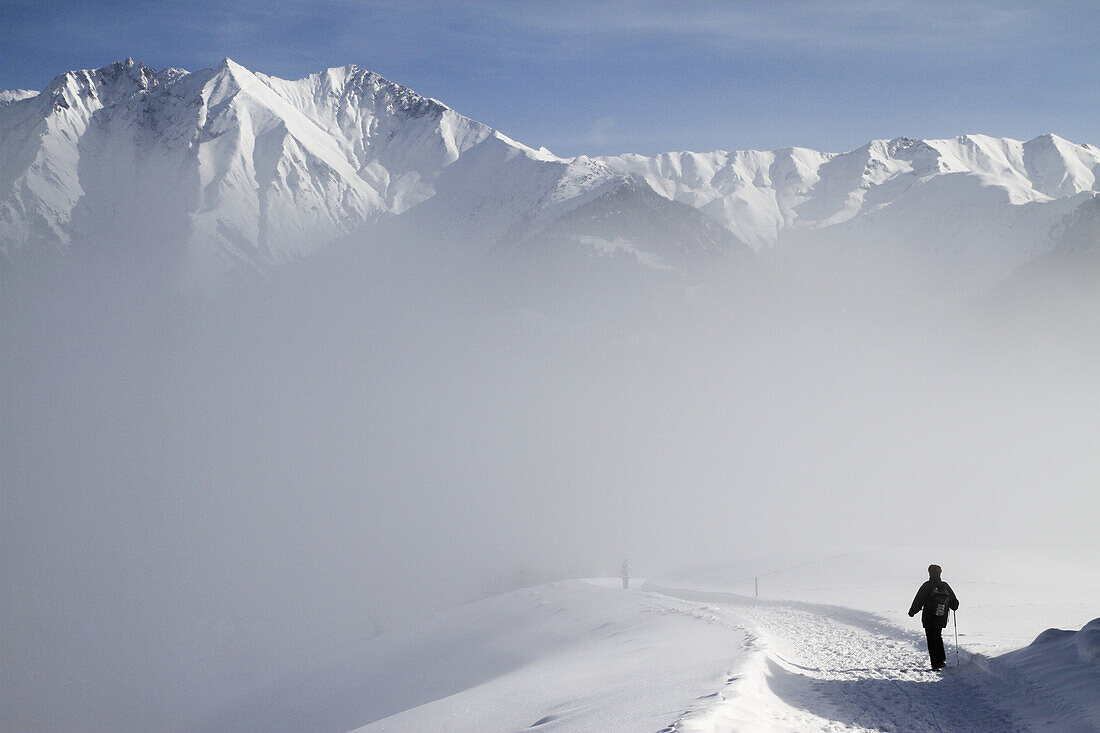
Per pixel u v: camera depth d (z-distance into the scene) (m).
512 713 19.94
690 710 12.92
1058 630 17.05
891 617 27.12
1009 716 13.30
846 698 14.84
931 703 14.34
